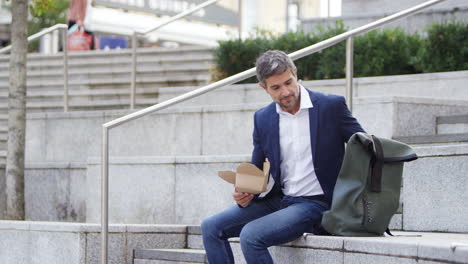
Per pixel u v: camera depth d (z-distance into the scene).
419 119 7.14
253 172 4.68
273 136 4.79
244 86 9.61
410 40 9.47
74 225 5.86
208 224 4.89
